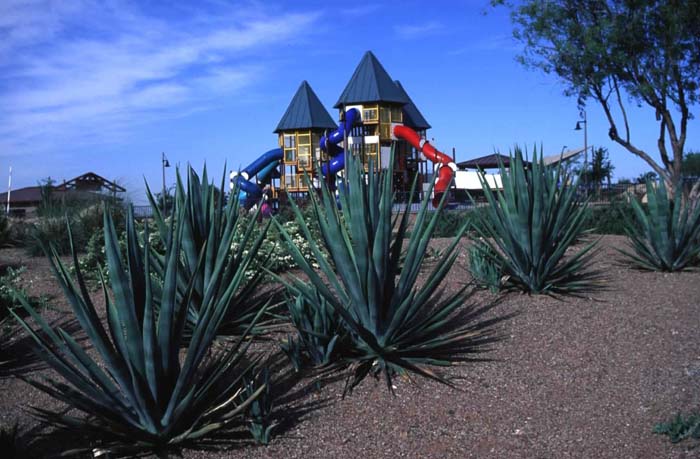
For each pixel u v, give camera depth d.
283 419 5.27
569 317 8.00
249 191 33.91
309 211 15.34
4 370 6.65
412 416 5.30
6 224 14.77
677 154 23.41
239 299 7.39
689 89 22.59
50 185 17.05
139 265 4.87
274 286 9.16
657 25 21.95
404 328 6.40
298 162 43.94
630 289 9.65
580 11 23.42
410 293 6.45
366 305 6.12
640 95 22.98
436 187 34.72
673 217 10.91
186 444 4.87
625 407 5.44
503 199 9.12
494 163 53.34
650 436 4.89
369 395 5.70
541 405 5.50
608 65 22.92
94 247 10.98
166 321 4.60
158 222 7.16
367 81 45.69
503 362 6.48
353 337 6.41
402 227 6.24
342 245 6.02
